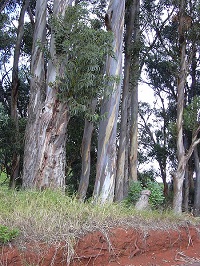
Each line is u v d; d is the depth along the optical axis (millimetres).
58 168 10852
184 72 18281
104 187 11359
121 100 18703
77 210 7734
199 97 18047
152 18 21484
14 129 16047
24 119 18781
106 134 11594
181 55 18328
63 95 10281
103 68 11961
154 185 12734
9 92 20438
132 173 18875
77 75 9766
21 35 17375
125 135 17078
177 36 19375
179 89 18125
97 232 7148
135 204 11297
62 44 9836
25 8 17516
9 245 5883
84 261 6723
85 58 9492
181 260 8203
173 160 25328
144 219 8859
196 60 23703
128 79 18078
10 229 6164
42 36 12508
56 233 6578
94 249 6949
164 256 8250
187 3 18266
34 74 12133
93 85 9875
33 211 7168
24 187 10852
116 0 12508
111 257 7203
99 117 10570
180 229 9336
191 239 9445
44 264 6074
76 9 9883
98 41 9766
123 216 8367
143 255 7910
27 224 6590
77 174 19234
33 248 6051
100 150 11625
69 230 6840
